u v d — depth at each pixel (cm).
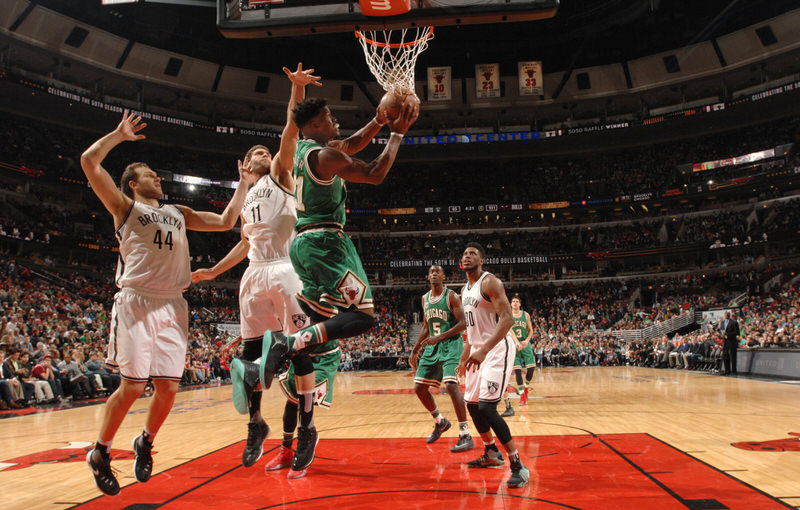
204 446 586
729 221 3581
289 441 456
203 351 2012
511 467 381
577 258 3722
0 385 1091
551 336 3014
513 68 3847
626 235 3844
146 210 369
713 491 348
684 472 405
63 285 2658
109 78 3375
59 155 3192
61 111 3134
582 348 2798
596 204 3747
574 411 844
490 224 4103
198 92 3588
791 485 361
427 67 3753
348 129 4066
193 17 3134
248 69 3591
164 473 440
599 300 3653
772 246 3438
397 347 3031
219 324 2942
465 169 4247
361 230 4081
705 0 3200
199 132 3512
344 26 552
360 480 399
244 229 462
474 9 536
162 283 368
